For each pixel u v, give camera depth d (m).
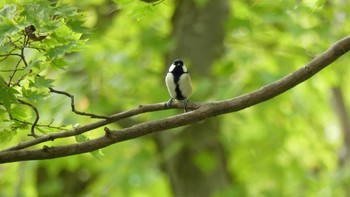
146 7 6.38
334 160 19.02
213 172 13.50
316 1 6.45
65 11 5.63
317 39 13.63
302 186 17.64
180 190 13.61
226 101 6.08
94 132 13.00
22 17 5.51
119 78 13.35
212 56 13.10
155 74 13.75
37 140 6.04
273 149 16.22
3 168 15.59
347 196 16.02
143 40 13.47
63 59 5.86
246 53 13.66
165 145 13.66
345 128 18.05
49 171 14.73
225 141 14.03
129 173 13.76
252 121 15.60
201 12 13.15
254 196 15.30
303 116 17.11
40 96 5.80
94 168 15.05
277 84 6.09
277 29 13.95
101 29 13.30
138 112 6.12
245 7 13.29
